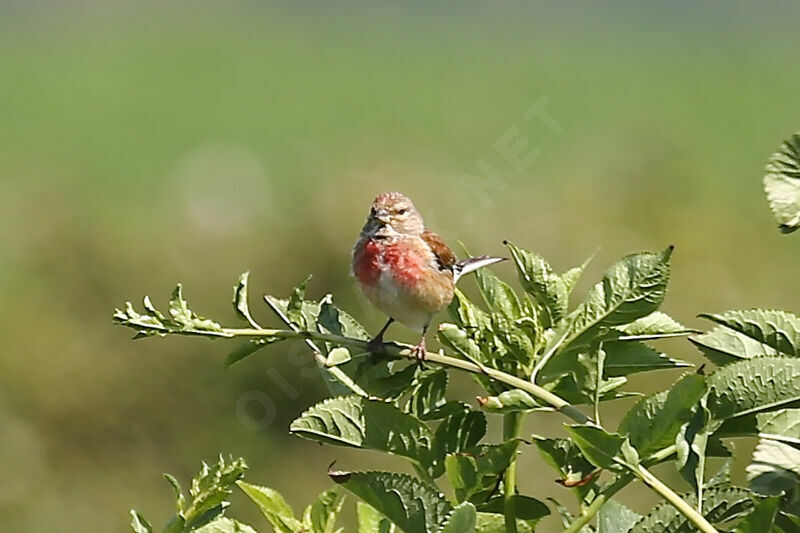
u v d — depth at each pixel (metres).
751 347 3.80
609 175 18.28
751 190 21.78
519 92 35.66
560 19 50.47
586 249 16.11
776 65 39.72
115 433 13.81
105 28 47.47
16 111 33.72
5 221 15.84
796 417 3.50
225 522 3.77
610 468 3.41
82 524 13.12
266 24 48.94
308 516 4.05
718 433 3.63
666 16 50.56
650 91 35.56
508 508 3.78
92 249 15.27
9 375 13.75
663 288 3.86
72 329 14.29
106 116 33.44
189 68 40.12
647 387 13.43
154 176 26.00
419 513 3.52
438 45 44.94
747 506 3.66
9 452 13.22
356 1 54.22
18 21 48.34
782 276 17.00
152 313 3.88
